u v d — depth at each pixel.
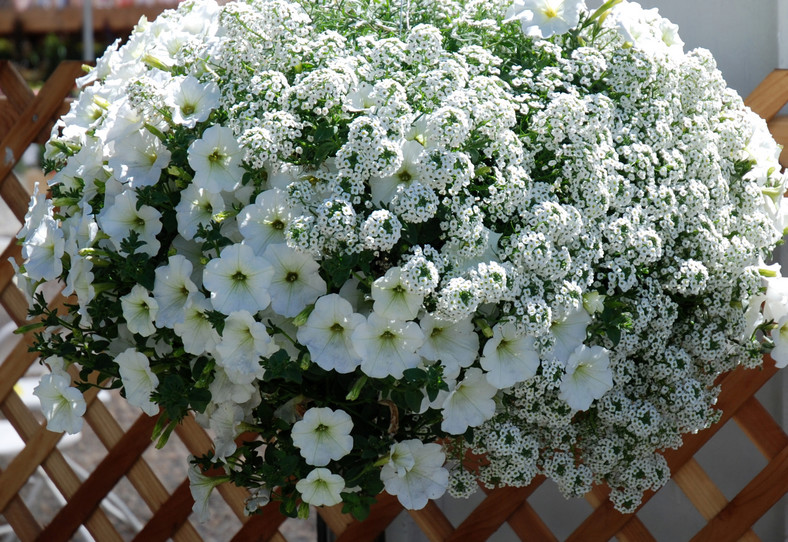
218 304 1.01
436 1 1.17
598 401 1.14
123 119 1.09
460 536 1.66
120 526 2.61
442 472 1.07
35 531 1.91
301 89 1.02
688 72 1.16
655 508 1.72
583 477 1.18
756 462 1.66
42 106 1.89
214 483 1.17
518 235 1.04
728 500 1.65
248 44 1.08
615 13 1.14
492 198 1.03
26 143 1.91
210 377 1.08
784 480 1.53
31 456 1.90
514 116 1.03
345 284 1.04
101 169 1.14
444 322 1.04
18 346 1.91
